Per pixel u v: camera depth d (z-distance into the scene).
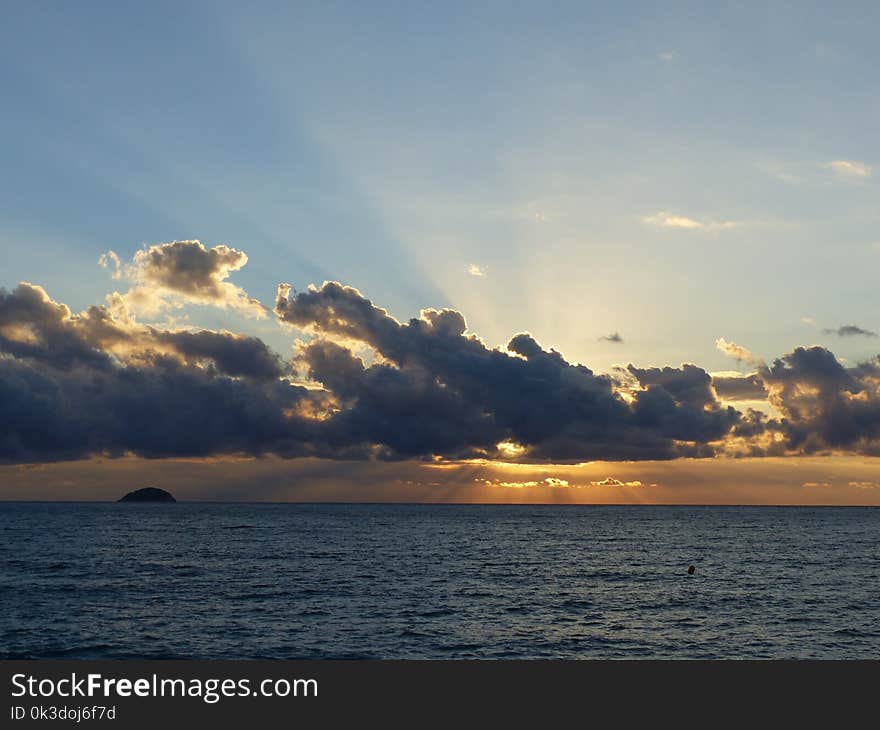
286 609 58.84
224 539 146.38
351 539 149.62
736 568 93.12
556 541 147.88
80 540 140.25
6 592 67.12
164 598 64.25
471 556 110.38
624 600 64.81
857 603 63.28
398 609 59.34
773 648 46.09
